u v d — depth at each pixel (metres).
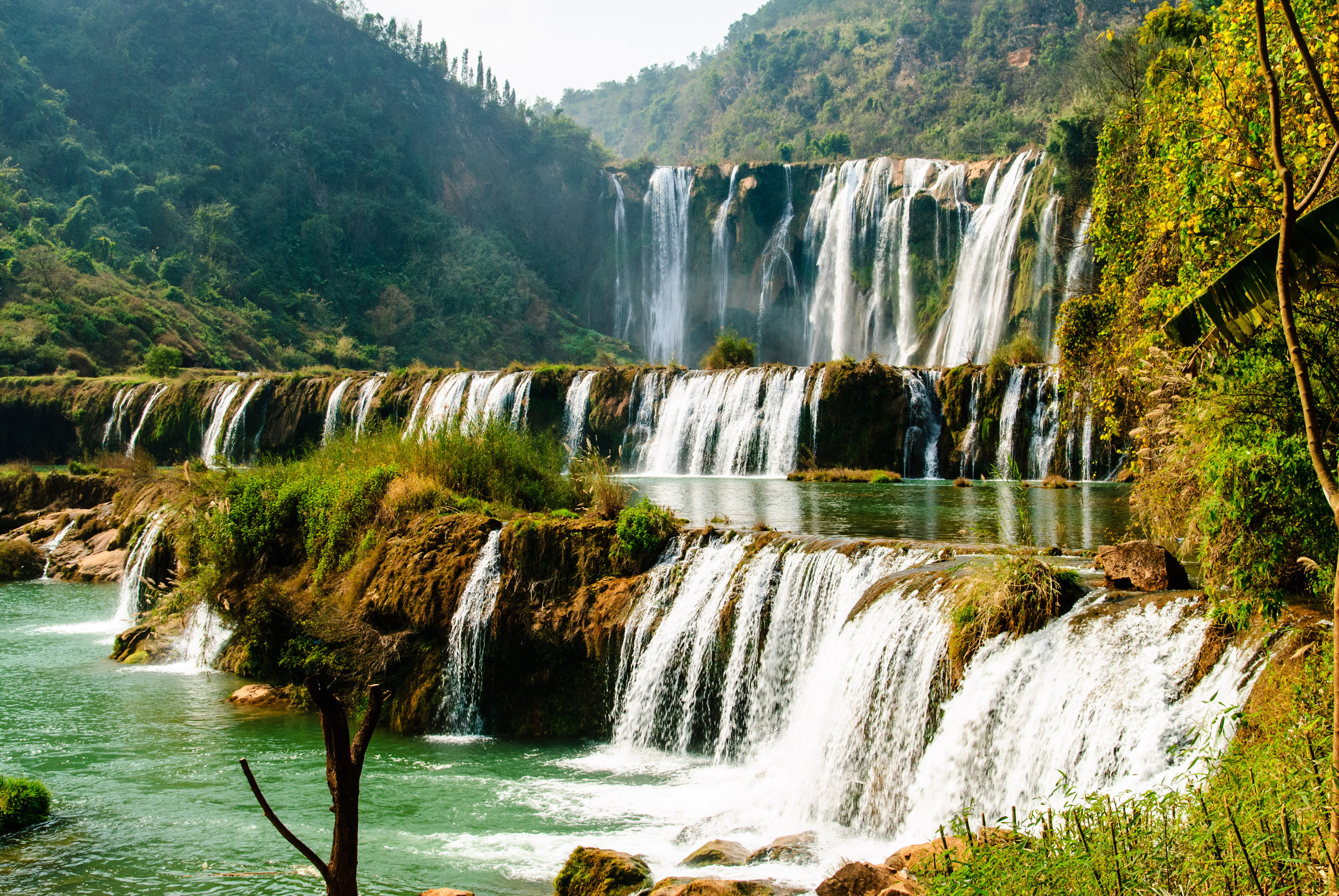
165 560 23.28
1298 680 7.52
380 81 126.44
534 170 122.06
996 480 31.67
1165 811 6.69
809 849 9.91
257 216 105.06
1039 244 53.47
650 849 10.34
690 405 40.19
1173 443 10.69
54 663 19.12
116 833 10.84
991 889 6.32
